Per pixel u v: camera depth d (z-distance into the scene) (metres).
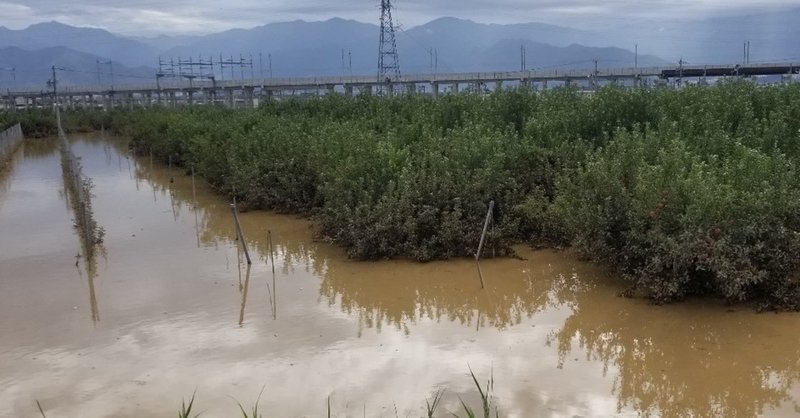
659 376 5.72
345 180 10.36
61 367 6.20
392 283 8.57
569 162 10.34
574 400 5.32
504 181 10.01
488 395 5.40
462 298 7.99
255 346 6.57
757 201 6.99
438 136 12.18
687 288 7.43
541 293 8.05
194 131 20.30
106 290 8.55
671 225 7.36
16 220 13.64
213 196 15.73
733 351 6.14
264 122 17.77
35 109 47.84
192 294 8.30
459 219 9.58
